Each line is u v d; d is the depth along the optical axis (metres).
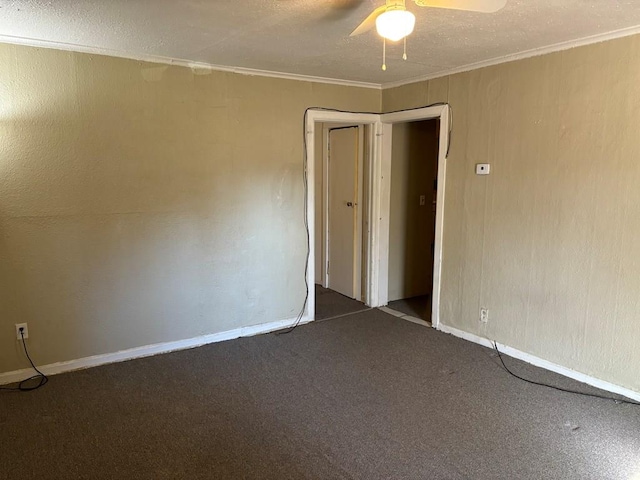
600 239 3.02
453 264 4.05
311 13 2.44
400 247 5.16
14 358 3.20
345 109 4.43
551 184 3.25
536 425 2.66
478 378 3.26
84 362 3.43
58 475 2.23
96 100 3.24
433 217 5.37
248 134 3.91
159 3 2.29
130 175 3.44
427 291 5.46
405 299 5.27
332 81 4.27
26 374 3.24
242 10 2.39
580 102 3.04
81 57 3.15
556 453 2.40
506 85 3.46
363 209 5.05
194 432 2.60
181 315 3.80
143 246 3.56
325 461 2.34
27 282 3.17
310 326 4.37
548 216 3.29
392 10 1.84
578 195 3.10
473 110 3.73
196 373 3.36
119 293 3.51
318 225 5.81
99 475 2.23
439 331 4.21
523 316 3.53
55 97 3.10
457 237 3.98
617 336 2.99
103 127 3.29
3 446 2.46
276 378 3.27
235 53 3.29
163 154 3.55
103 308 3.46
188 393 3.05
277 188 4.14
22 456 2.38
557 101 3.16
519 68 3.37
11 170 3.03
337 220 5.44
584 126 3.03
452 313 4.12
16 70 2.96
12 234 3.09
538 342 3.45
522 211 3.45
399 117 4.42
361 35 2.83
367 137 4.84
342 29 2.72
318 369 3.42
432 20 2.57
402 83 4.34
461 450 2.43
